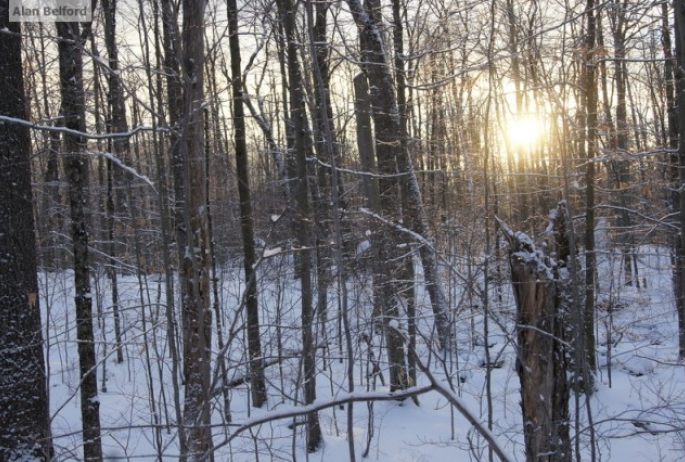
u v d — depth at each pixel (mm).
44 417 6203
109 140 9734
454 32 8367
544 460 4684
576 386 4672
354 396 2795
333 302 7887
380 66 8930
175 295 10180
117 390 10172
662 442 7297
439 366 10250
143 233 11703
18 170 6098
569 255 5238
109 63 6918
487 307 5484
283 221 9305
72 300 12953
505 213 9016
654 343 11594
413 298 7891
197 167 6203
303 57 8109
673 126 11031
